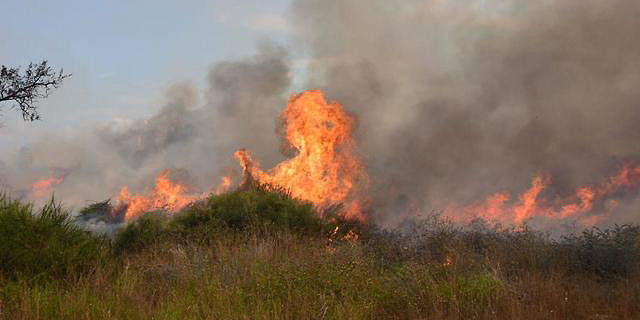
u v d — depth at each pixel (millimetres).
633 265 9609
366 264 9000
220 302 7160
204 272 8578
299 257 9633
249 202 13320
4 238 8594
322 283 8148
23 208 9328
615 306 7801
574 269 9844
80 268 8758
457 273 8961
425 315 7332
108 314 6488
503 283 8219
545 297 7953
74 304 6762
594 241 10344
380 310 7496
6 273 8164
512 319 7051
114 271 8906
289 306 7191
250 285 8117
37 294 6902
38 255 8602
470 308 7492
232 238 11484
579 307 7742
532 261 10039
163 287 8328
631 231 10633
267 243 10695
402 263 9930
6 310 6586
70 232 9625
